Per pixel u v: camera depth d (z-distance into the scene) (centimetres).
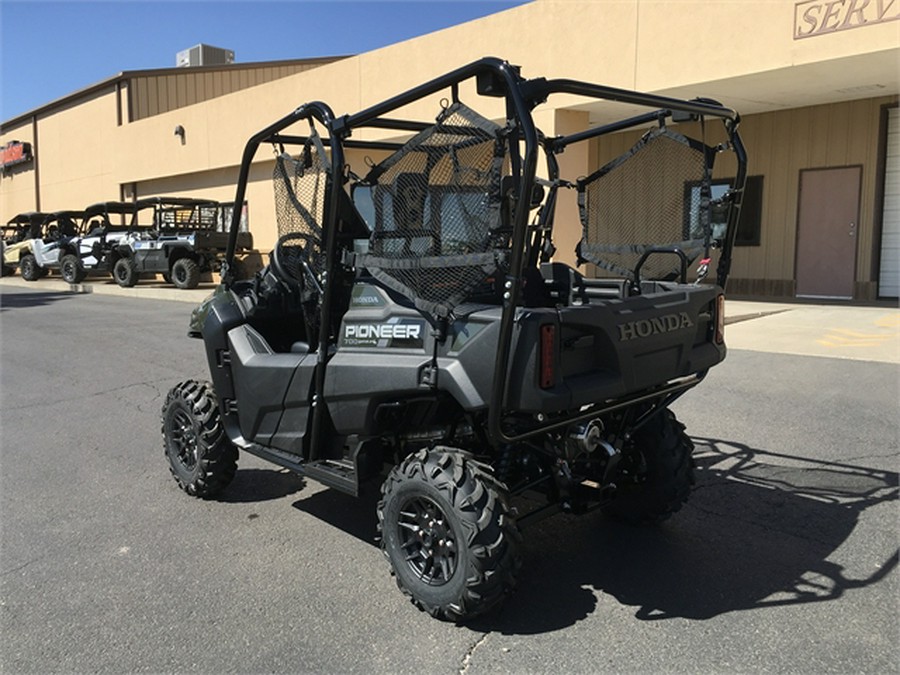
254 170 2000
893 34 879
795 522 407
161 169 2344
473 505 294
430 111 1410
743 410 619
